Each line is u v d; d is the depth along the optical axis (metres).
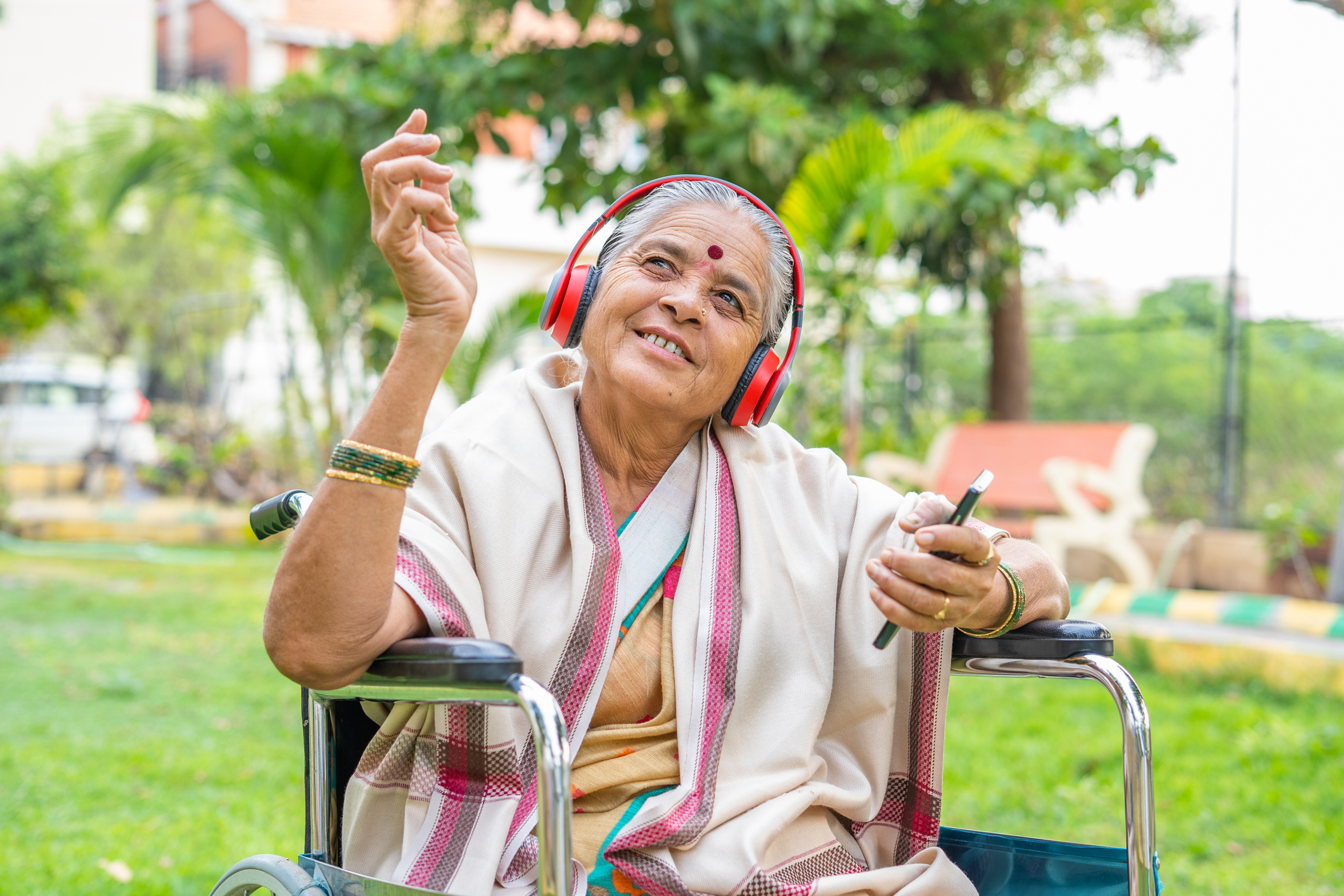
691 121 6.90
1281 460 8.33
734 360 1.64
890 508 1.74
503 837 1.42
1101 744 4.21
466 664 1.21
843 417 7.06
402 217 1.21
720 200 1.69
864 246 6.27
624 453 1.70
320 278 7.35
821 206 5.62
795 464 1.79
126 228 16.30
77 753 3.95
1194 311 10.49
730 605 1.60
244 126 7.00
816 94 7.18
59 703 4.68
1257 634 5.54
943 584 1.34
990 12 7.62
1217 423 8.52
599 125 6.83
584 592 1.52
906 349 9.84
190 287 16.78
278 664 1.27
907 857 1.64
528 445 1.61
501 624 1.50
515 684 1.20
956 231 7.53
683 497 1.69
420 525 1.46
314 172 6.93
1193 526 7.50
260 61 17.45
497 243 16.03
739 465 1.70
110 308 16.64
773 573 1.65
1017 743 4.23
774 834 1.48
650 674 1.59
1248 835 3.28
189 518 10.88
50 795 3.49
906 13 7.88
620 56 6.91
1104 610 6.13
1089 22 8.97
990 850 1.64
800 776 1.56
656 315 1.61
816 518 1.74
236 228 7.66
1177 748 4.16
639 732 1.56
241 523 10.87
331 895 1.41
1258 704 4.83
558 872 1.14
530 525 1.55
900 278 8.05
